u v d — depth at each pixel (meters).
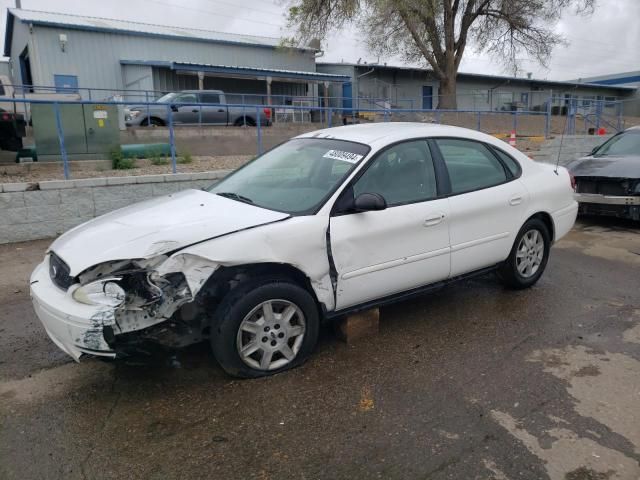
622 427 2.93
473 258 4.43
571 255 6.56
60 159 9.64
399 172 4.02
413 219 3.92
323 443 2.81
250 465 2.64
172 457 2.71
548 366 3.65
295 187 3.92
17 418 3.05
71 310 3.00
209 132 13.33
